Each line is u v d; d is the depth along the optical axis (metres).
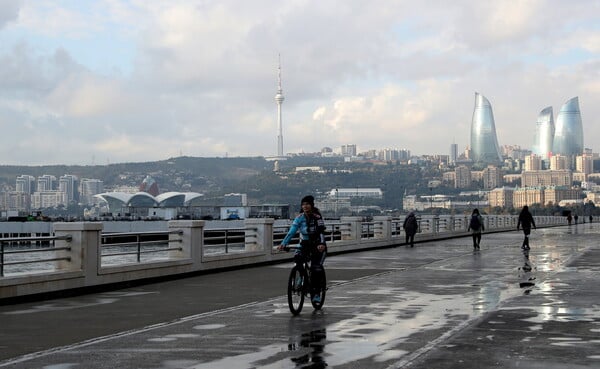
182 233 25.69
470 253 38.38
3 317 14.89
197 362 10.00
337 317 14.52
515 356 10.20
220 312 15.48
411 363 9.75
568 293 18.62
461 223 72.56
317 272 15.50
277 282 23.14
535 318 14.08
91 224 20.20
